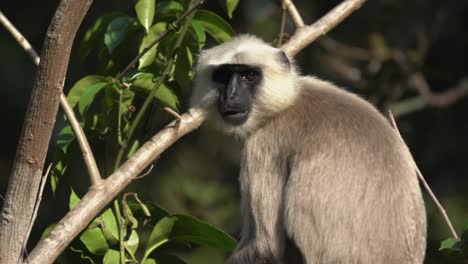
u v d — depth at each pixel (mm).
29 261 8938
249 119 12141
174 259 10734
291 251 11594
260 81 12086
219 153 22500
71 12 8445
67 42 8516
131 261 10445
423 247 11000
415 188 11086
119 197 11383
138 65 11875
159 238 10578
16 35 9102
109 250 10398
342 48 21172
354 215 10797
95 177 9555
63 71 8602
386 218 10766
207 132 22562
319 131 11602
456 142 22453
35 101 8625
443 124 22562
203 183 21062
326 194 10984
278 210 11766
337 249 10773
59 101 8703
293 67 12492
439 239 19453
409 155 11359
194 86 12555
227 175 22328
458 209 20562
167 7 11750
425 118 22609
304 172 11258
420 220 10992
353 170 11031
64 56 8547
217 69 12289
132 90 11031
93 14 23938
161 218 10820
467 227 10141
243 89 12156
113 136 11148
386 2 22609
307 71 22500
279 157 11945
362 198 10852
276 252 11625
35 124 8680
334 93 12211
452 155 22562
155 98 11102
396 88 21359
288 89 12141
